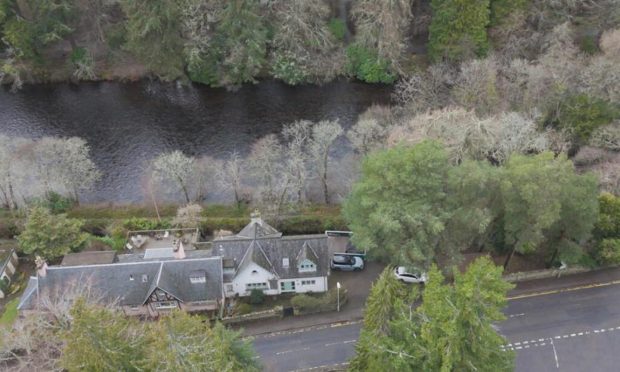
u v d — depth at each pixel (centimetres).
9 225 6988
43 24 9238
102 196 7838
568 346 5528
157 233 6875
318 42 9219
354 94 9456
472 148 6419
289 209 7200
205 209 7469
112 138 8862
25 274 6581
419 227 5334
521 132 6462
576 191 5550
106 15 9631
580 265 6197
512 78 7619
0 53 9806
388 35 8800
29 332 5172
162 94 9681
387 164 5488
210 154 8481
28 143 7756
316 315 5938
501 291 3997
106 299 5816
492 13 8700
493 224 6144
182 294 5891
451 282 6053
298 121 8981
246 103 9450
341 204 7162
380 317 4425
